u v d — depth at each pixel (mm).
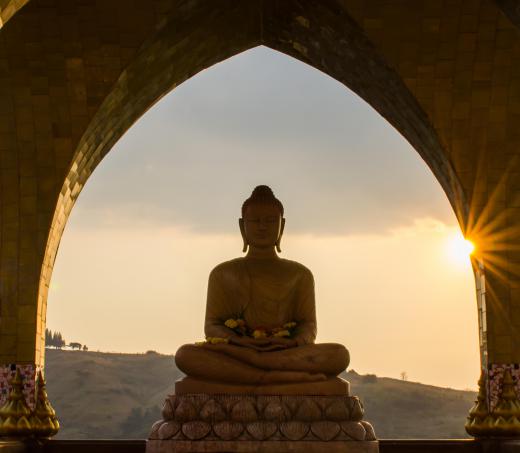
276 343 15945
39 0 18703
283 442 14984
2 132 19719
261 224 17094
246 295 16781
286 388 15391
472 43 19188
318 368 15656
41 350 20031
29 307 19578
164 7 18984
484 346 19719
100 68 19375
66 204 20578
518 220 19781
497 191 19797
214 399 15305
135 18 19047
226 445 15008
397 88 19938
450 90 19531
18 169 19812
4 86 19453
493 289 19672
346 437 15164
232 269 16984
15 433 18859
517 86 19500
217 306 16922
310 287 17094
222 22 20344
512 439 19016
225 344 15805
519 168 19766
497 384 19359
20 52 19172
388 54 19234
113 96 19750
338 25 19578
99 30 19109
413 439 19219
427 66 19375
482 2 18750
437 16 18969
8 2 13883
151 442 15320
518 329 19516
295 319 16984
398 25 19078
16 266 19703
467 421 19672
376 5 18969
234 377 15523
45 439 19234
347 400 15430
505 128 19703
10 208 19797
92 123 19719
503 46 19203
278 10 20281
